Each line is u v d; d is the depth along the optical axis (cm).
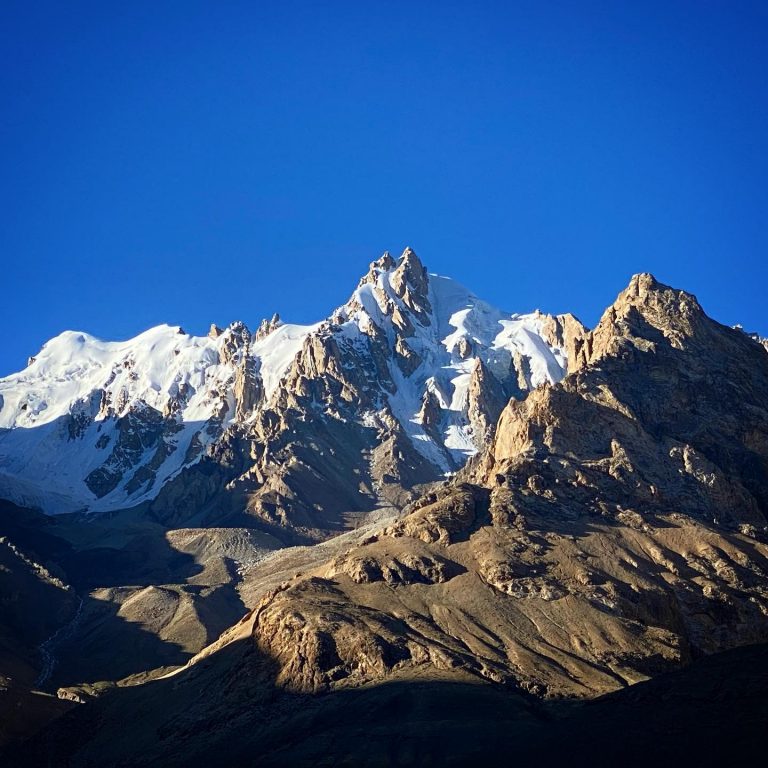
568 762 18062
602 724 19025
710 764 16812
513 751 18838
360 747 19975
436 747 19525
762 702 18212
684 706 18938
